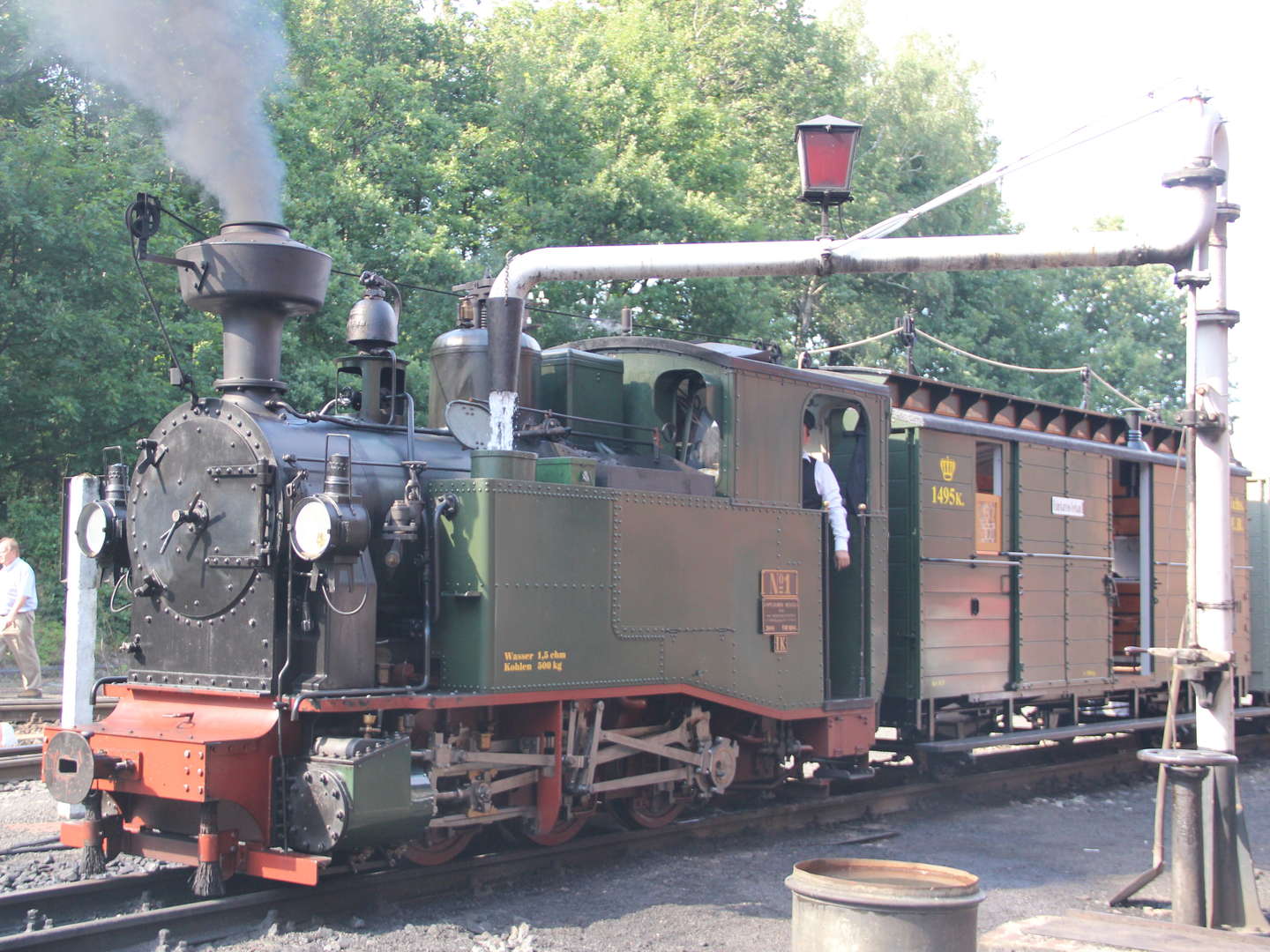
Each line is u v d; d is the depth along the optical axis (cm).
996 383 3447
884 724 1055
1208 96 657
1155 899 714
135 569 712
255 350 701
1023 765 1276
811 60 3192
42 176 1619
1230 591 666
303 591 650
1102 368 3812
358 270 1870
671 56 2659
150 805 656
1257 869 829
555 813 717
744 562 838
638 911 668
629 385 891
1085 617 1251
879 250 706
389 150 2023
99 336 1684
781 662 866
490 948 587
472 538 678
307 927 612
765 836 877
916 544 1037
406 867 701
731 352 912
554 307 2114
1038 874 803
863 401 959
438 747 663
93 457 1891
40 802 900
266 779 625
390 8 2252
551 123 2275
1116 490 1440
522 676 684
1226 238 665
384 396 777
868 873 487
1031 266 695
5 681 1658
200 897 642
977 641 1105
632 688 750
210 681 662
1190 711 1398
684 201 2277
